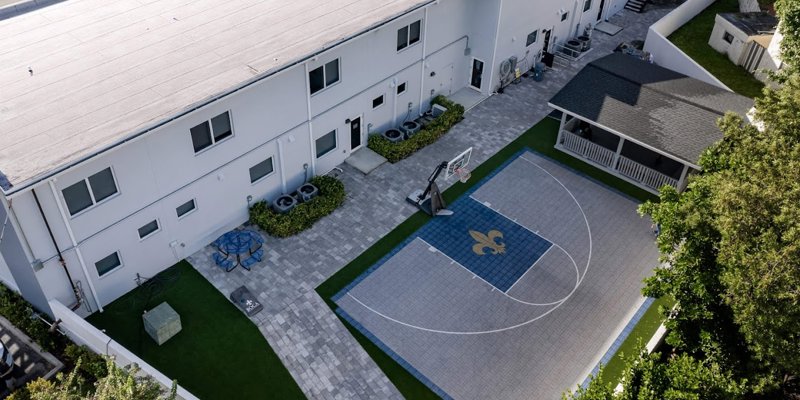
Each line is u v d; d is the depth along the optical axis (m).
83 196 19.48
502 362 20.97
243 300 22.23
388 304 22.66
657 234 26.20
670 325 19.00
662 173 28.64
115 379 14.77
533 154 30.19
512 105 33.41
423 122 31.64
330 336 21.45
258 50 23.06
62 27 24.05
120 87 20.80
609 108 28.56
